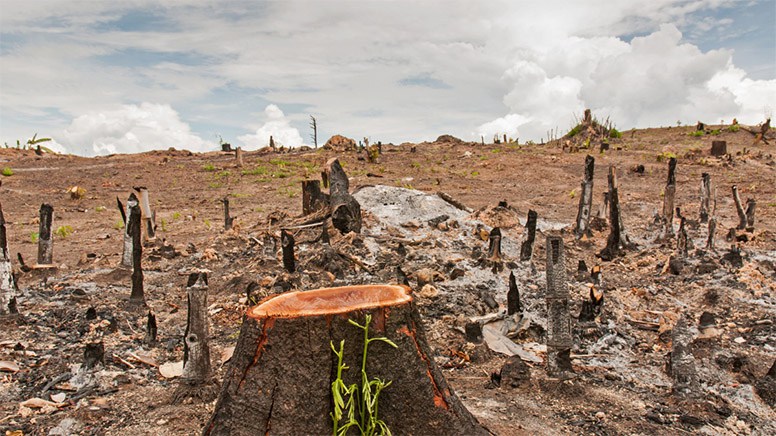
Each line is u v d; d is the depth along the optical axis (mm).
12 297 5859
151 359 5105
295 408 2854
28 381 4520
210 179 23109
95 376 4586
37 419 3875
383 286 3232
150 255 8930
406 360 3002
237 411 2857
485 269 7957
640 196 17000
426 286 6766
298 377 2871
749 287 7344
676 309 6910
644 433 3938
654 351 5684
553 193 18391
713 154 26453
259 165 27062
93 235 12312
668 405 4414
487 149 32250
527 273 8102
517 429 3873
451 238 9719
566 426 4016
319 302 3045
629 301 7082
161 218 14555
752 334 6012
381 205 11461
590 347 5723
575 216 13766
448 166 25688
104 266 8812
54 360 4949
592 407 4344
